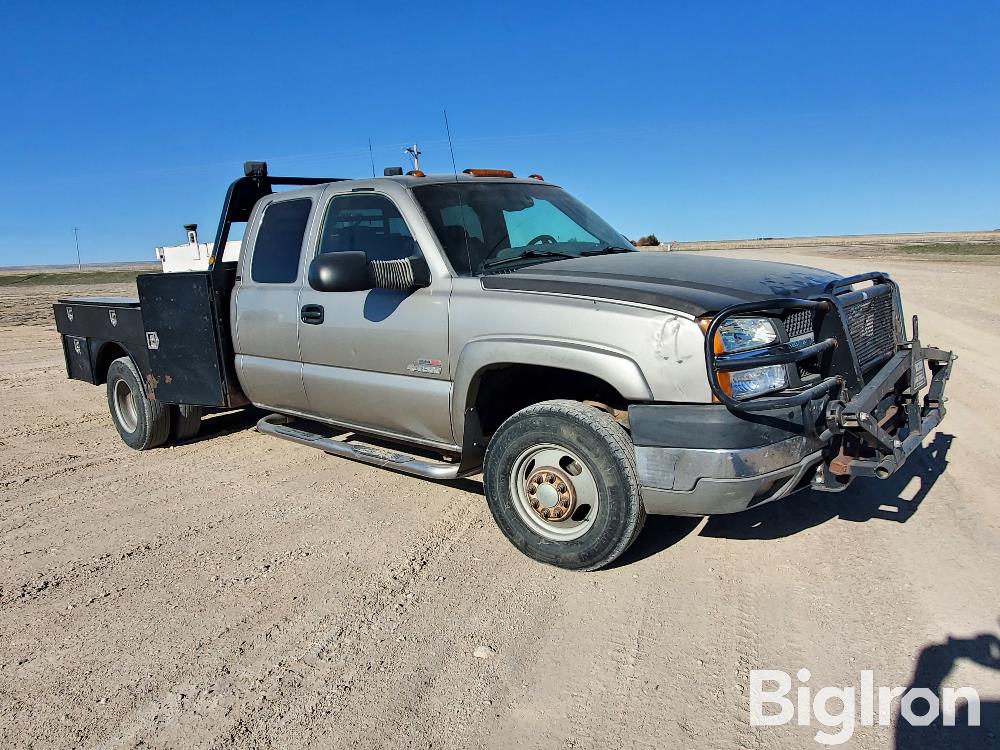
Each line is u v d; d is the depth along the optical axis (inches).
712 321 126.3
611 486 139.9
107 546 176.7
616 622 131.5
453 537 173.0
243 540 176.9
